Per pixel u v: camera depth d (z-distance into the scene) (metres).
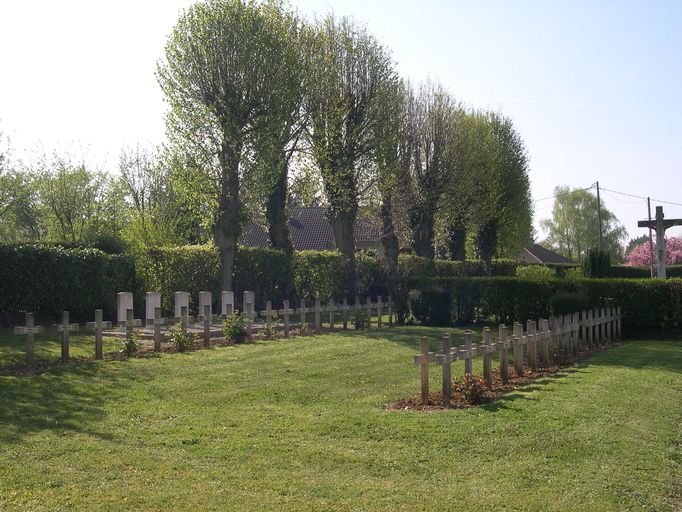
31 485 7.24
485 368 12.83
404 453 8.71
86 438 9.06
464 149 38.44
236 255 29.14
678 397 12.83
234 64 27.33
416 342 20.84
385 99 32.59
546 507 7.00
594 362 17.06
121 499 6.93
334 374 14.59
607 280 24.80
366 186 32.91
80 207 38.47
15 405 10.65
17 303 20.55
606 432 9.81
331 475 7.86
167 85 27.58
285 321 21.75
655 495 7.43
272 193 31.75
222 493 7.17
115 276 23.70
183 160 27.59
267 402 11.66
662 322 23.89
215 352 17.22
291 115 30.02
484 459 8.53
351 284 32.84
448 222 41.56
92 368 14.07
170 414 10.59
